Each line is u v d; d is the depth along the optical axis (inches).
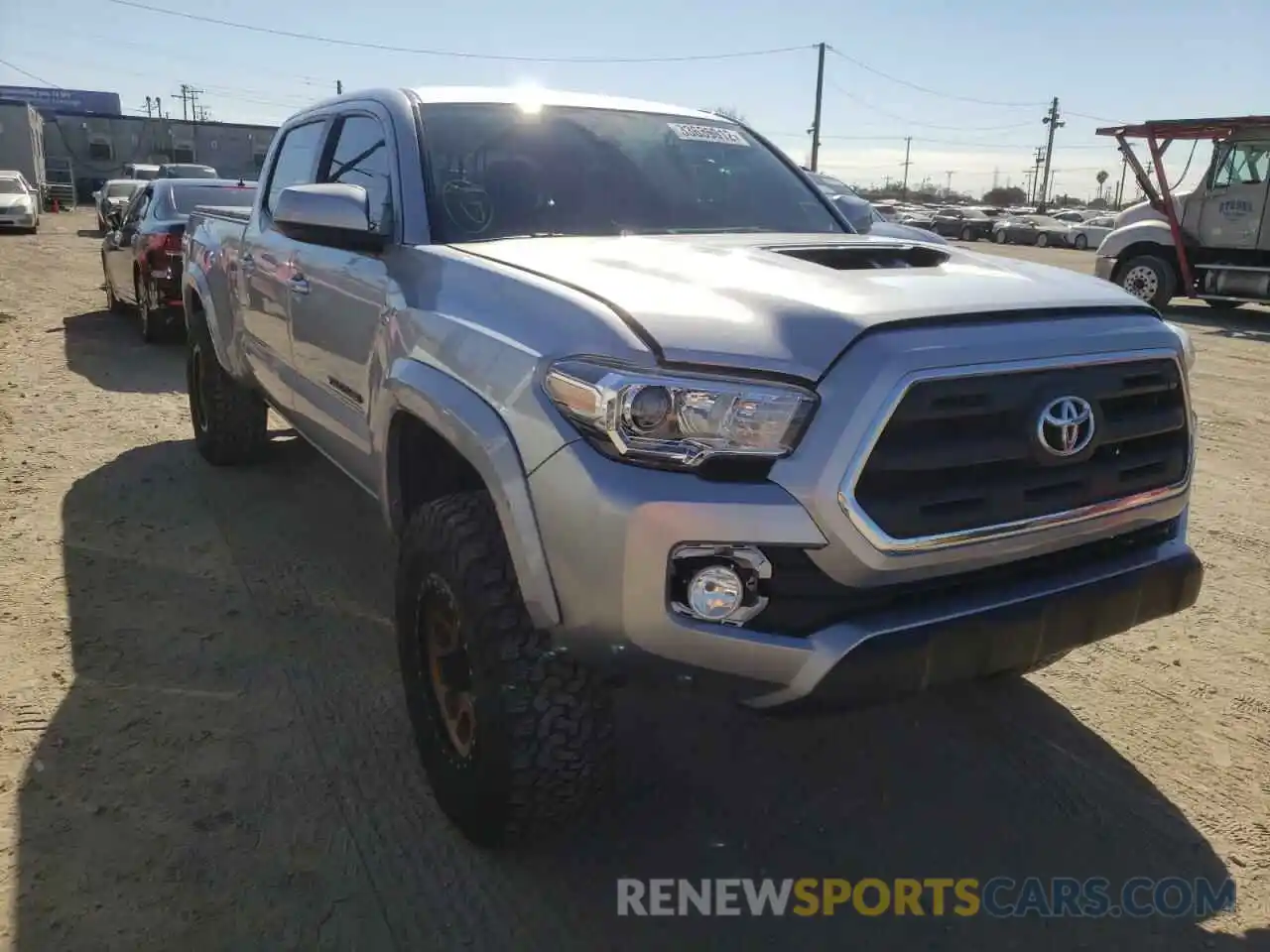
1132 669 153.9
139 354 386.6
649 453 88.0
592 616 90.3
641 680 92.1
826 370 88.6
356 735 131.1
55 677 142.5
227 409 227.6
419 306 118.8
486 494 107.5
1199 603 177.3
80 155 1818.4
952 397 90.3
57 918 98.8
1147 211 639.8
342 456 153.9
